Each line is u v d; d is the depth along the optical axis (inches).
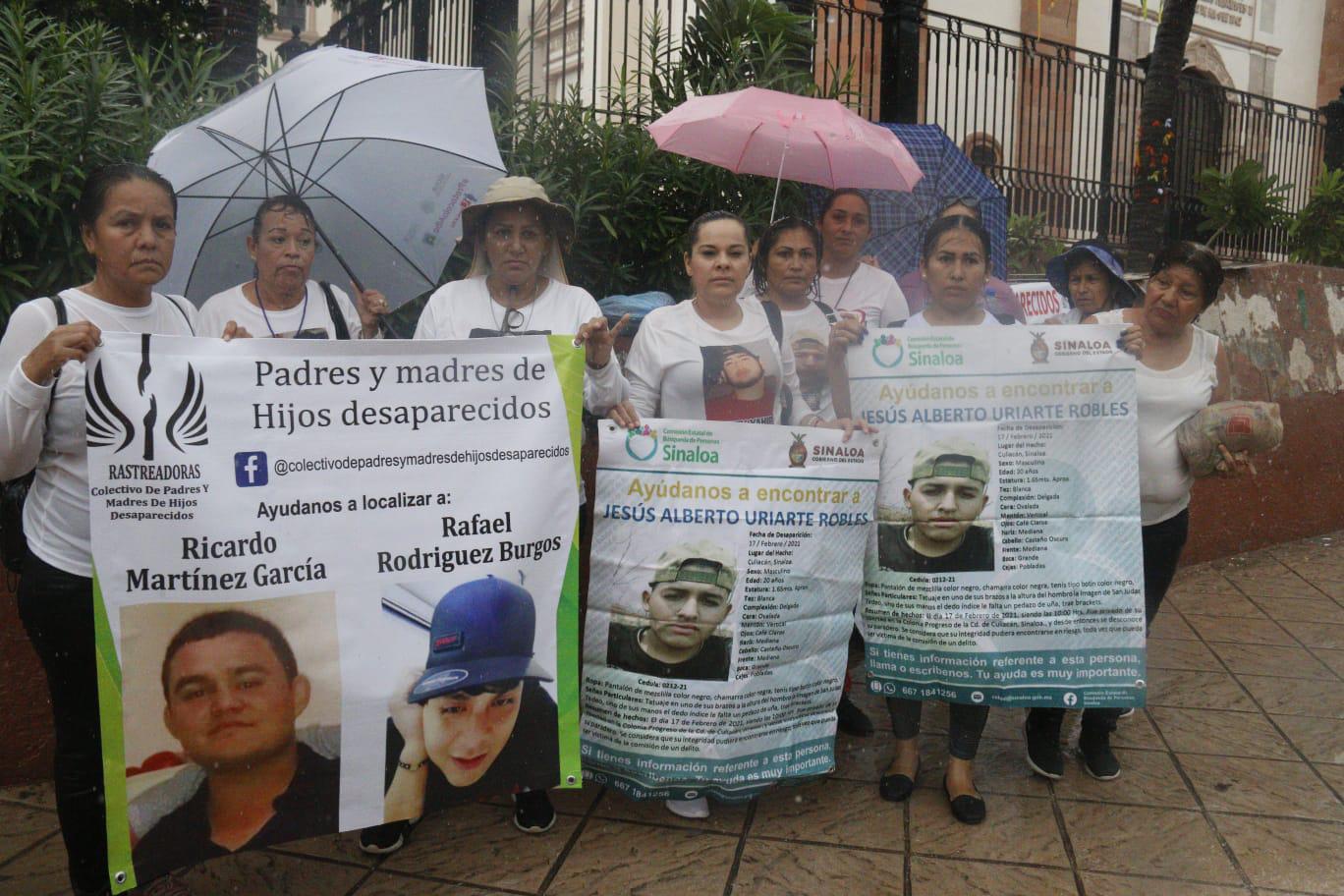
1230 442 140.8
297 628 105.7
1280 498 283.1
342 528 107.3
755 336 138.4
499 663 114.0
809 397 153.5
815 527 129.3
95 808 108.3
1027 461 135.0
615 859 128.4
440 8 269.6
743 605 126.5
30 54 163.5
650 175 204.4
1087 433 135.1
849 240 170.1
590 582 128.3
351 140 147.8
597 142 199.6
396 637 109.5
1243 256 398.9
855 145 172.4
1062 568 135.6
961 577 135.7
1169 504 149.7
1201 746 163.8
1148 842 134.3
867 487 132.4
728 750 127.0
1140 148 310.0
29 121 147.8
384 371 108.7
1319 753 161.9
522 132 201.8
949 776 142.0
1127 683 135.4
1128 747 162.9
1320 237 395.5
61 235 151.7
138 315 107.7
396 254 152.9
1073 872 127.1
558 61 260.7
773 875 125.3
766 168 178.2
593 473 166.2
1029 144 358.3
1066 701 135.4
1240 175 376.8
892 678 138.8
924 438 134.9
